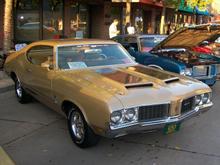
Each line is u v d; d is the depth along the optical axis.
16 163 4.85
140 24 23.64
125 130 4.69
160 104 4.86
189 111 5.30
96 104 4.74
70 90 5.34
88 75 5.64
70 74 5.77
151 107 4.82
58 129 6.18
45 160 4.95
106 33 20.56
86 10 20.17
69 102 5.41
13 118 6.79
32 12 16.47
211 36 9.70
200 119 6.81
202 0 21.30
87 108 4.90
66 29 18.41
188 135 5.91
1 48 14.38
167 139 5.71
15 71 7.62
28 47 7.24
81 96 5.04
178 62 8.40
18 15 15.88
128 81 5.25
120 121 4.64
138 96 4.80
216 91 9.40
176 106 5.02
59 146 5.43
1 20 14.36
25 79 7.13
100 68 6.14
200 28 9.08
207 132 6.09
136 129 4.77
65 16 18.25
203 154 5.15
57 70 5.98
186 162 4.88
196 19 33.75
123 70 5.98
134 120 4.73
